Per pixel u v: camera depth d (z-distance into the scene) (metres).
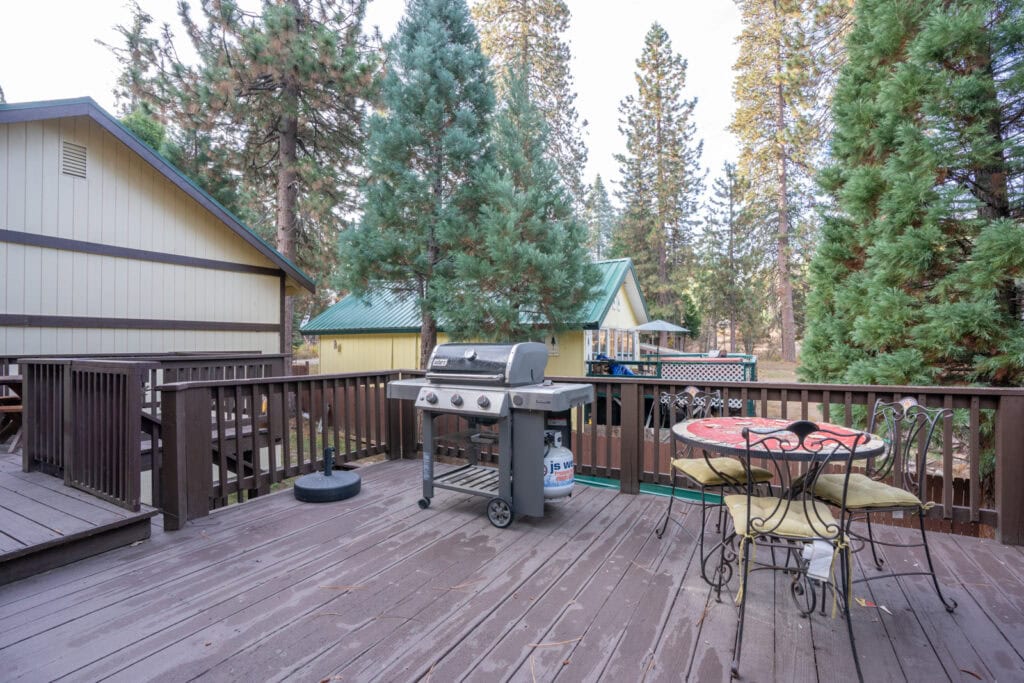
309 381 4.26
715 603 2.30
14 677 1.74
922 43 5.57
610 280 12.04
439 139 8.96
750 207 23.47
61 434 3.56
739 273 26.83
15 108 5.76
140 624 2.09
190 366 5.07
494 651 1.93
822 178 7.12
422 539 3.02
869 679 1.79
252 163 12.62
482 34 17.75
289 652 1.91
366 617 2.16
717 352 13.83
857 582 2.41
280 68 10.66
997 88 5.31
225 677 1.77
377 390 4.91
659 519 3.38
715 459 2.85
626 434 3.96
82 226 6.77
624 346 13.68
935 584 2.28
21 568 2.45
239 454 3.70
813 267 7.05
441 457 5.56
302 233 13.21
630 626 2.10
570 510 3.56
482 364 3.29
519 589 2.41
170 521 3.12
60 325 6.55
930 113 5.54
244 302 8.84
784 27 16.58
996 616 2.21
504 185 8.18
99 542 2.75
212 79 10.62
